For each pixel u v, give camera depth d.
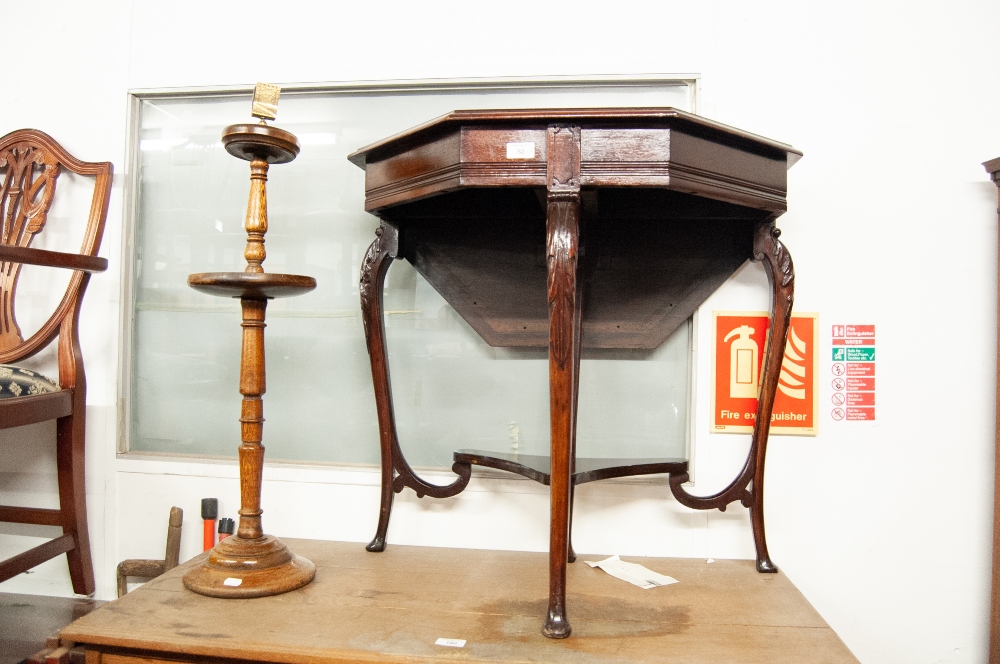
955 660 1.57
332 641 1.09
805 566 1.60
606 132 1.11
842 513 1.60
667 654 1.07
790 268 1.44
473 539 1.66
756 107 1.63
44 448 1.78
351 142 1.75
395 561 1.51
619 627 1.17
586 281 1.60
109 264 1.78
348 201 1.75
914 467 1.59
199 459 1.75
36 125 1.82
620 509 1.63
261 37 1.76
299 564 1.38
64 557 1.78
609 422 1.67
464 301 1.61
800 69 1.62
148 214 1.82
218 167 1.80
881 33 1.61
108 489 1.76
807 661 1.05
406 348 1.73
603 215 1.50
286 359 1.77
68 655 1.10
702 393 1.63
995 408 1.57
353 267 1.75
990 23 1.59
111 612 1.19
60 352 1.65
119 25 1.81
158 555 1.74
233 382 1.79
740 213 1.45
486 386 1.70
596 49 1.66
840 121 1.61
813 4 1.62
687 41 1.64
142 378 1.81
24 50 1.84
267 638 1.09
